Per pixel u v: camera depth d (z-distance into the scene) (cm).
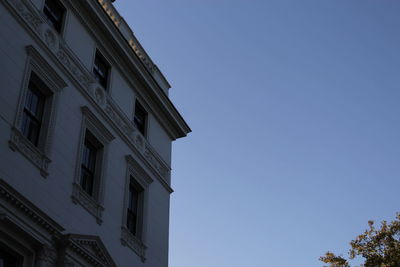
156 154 2688
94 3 2289
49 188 1806
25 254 1631
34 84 1911
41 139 1862
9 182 1631
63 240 1758
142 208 2439
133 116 2553
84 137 2088
